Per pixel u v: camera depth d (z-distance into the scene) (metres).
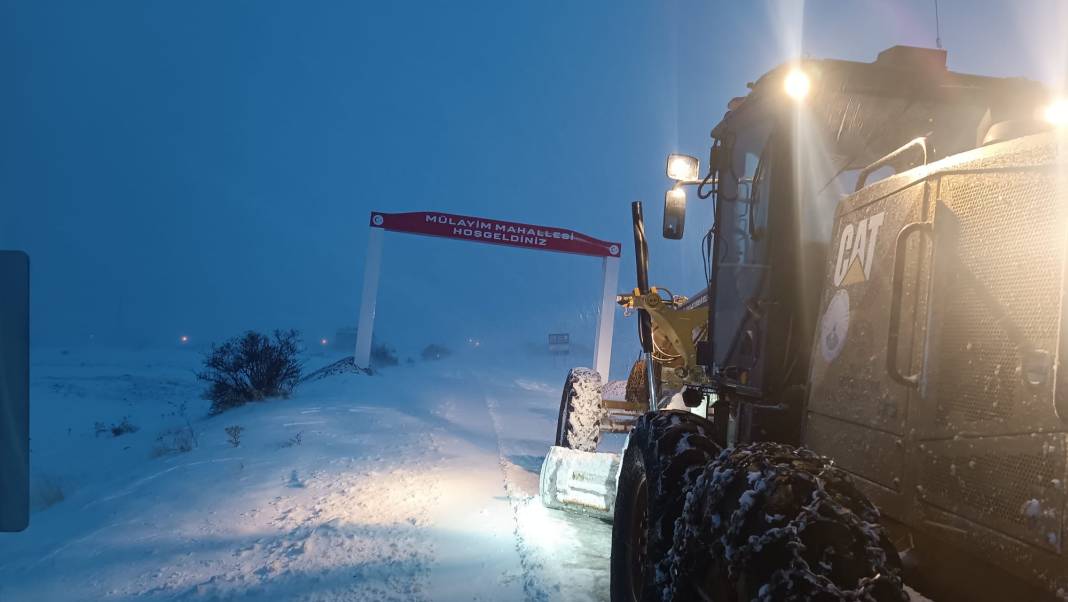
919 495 2.50
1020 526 2.05
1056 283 2.02
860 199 3.22
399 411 14.52
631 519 4.34
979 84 3.94
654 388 6.34
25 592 4.81
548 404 18.61
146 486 7.97
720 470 2.86
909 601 2.28
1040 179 2.14
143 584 4.92
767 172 4.14
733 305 4.53
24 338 2.20
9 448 2.18
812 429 3.35
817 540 2.32
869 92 3.95
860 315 3.02
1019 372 2.11
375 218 24.69
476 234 24.59
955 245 2.46
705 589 2.99
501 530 6.23
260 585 4.88
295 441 10.41
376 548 5.66
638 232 6.67
